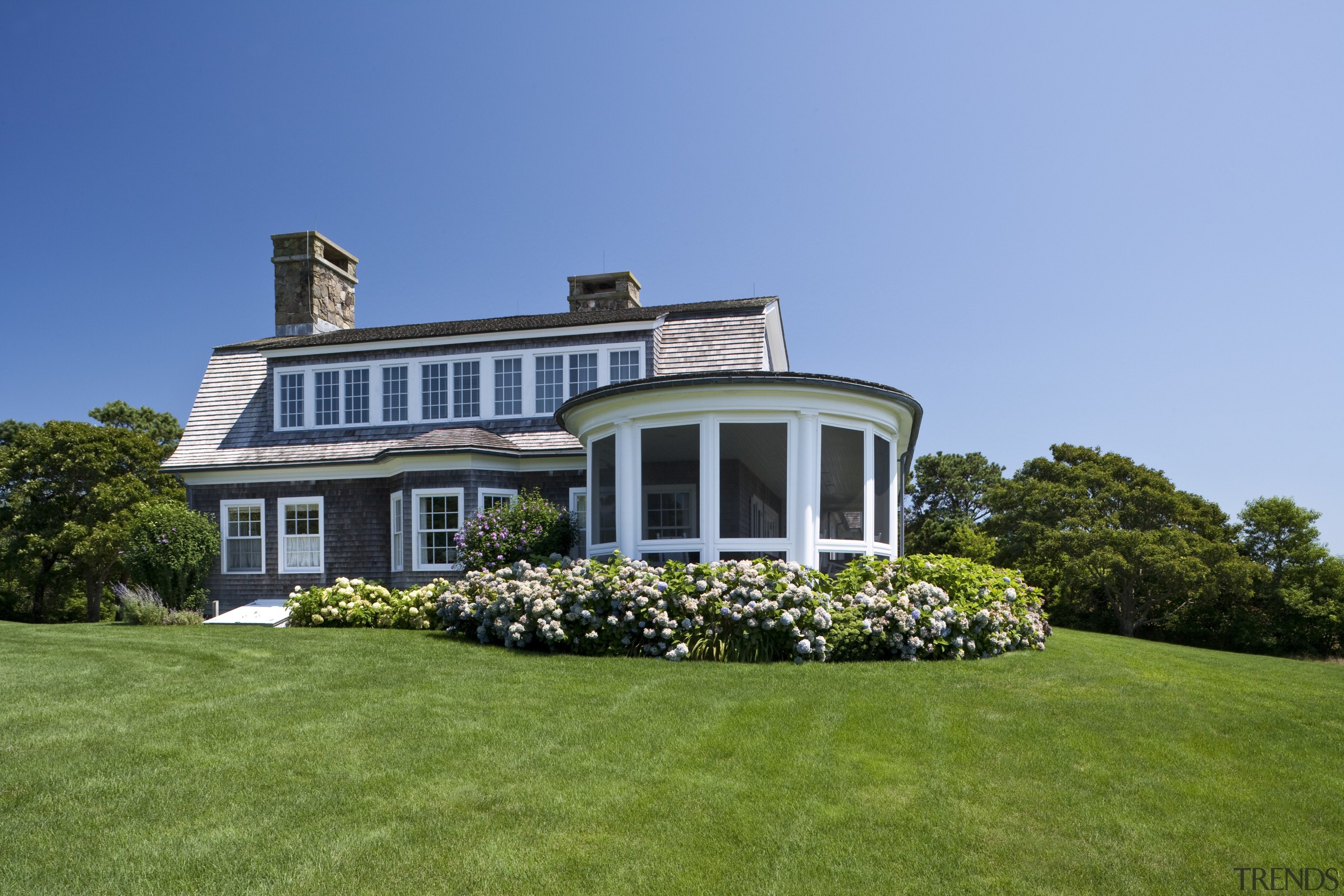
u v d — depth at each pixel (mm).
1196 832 4238
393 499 17125
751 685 7309
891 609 9055
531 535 14320
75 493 28250
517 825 4152
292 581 18141
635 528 11594
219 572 18516
